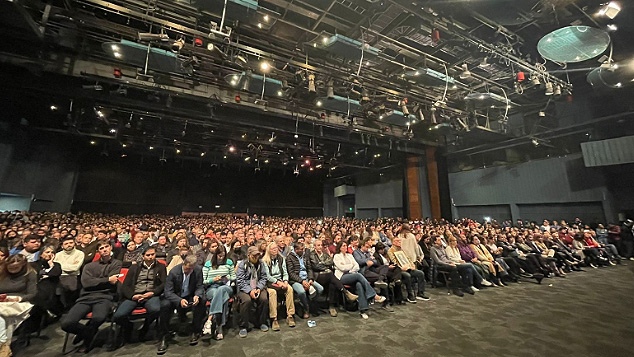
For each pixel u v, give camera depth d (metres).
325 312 4.00
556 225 9.62
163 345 2.81
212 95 8.21
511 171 13.27
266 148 15.55
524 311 3.84
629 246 8.13
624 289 4.82
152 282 3.18
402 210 18.78
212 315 3.12
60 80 7.41
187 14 5.61
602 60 7.46
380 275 4.31
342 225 13.06
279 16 5.90
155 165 19.38
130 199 18.25
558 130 11.36
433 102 9.30
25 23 4.95
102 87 7.34
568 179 11.30
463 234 6.51
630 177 9.88
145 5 5.36
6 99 9.30
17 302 2.57
